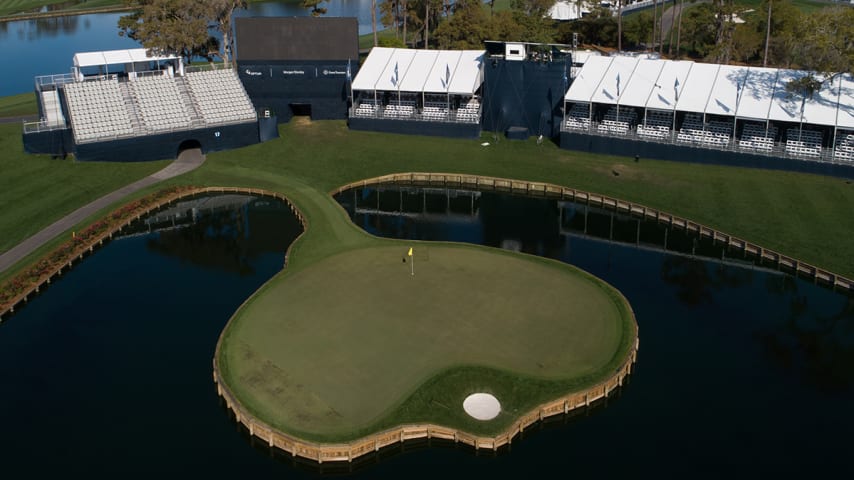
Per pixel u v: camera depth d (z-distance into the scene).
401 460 44.94
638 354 54.88
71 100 90.94
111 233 74.69
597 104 98.50
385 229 76.50
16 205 78.12
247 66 103.31
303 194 83.50
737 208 77.19
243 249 72.31
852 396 49.88
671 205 79.06
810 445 45.16
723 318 59.72
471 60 102.12
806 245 69.44
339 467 44.41
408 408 47.56
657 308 61.09
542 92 96.81
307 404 47.91
